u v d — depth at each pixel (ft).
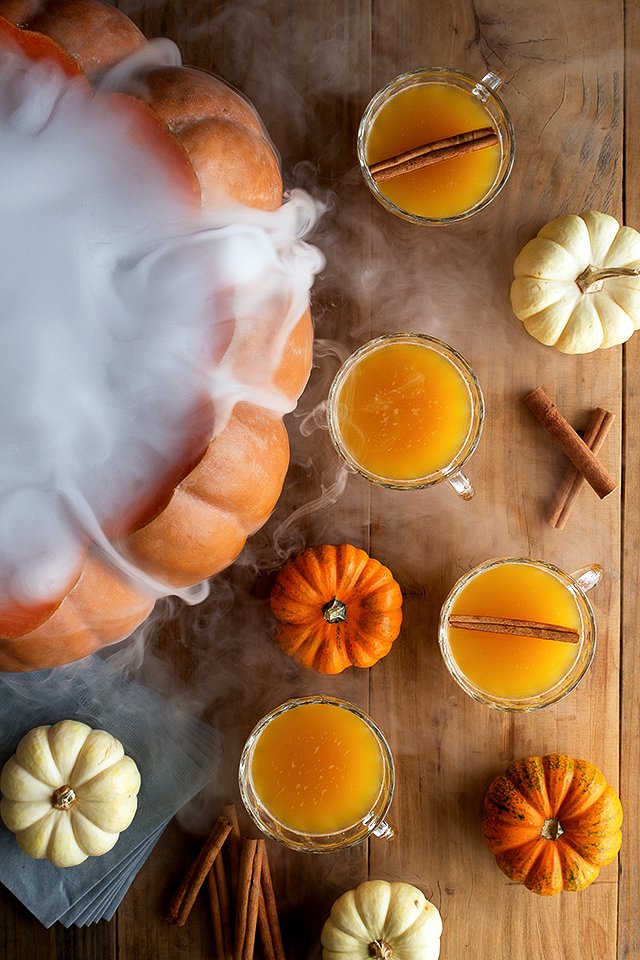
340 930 3.15
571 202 3.22
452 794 3.24
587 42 3.22
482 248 3.22
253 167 2.79
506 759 3.24
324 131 3.20
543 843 3.16
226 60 3.20
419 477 3.16
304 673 3.24
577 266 3.14
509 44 3.21
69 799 3.06
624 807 3.26
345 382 3.14
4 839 3.17
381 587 3.14
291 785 3.19
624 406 3.23
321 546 3.16
